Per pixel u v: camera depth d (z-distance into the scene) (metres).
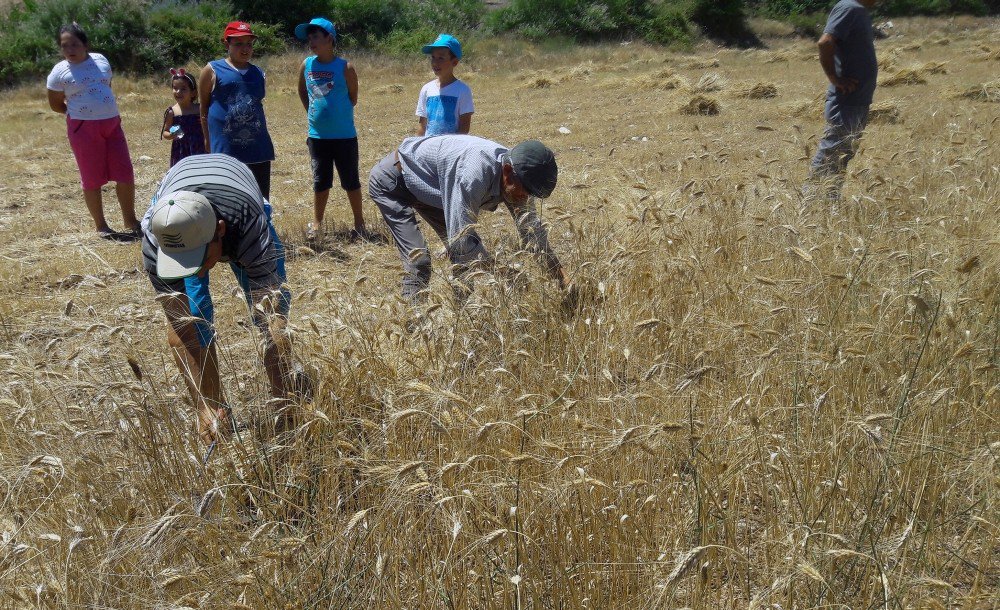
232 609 2.49
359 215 7.70
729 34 37.50
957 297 4.08
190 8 27.62
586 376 3.53
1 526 2.86
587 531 2.90
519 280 4.00
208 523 2.66
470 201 4.19
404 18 31.75
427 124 7.04
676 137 12.25
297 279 6.13
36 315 5.45
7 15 28.78
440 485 2.63
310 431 3.06
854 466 3.13
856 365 3.68
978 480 3.02
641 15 35.81
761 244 5.23
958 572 2.85
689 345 4.05
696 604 2.63
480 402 3.20
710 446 3.19
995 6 46.09
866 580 2.61
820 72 21.36
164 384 3.53
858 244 4.69
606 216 5.44
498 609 2.64
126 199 8.13
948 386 3.48
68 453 3.04
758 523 3.19
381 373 3.42
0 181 10.73
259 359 3.39
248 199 3.34
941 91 14.98
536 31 32.66
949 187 5.82
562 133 13.34
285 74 24.16
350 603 2.59
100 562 2.61
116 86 22.33
